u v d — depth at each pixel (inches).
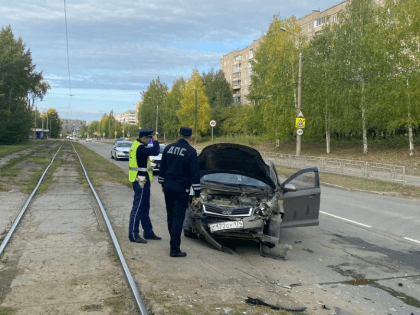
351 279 194.2
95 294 153.5
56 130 6230.3
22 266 183.2
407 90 1018.7
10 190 416.5
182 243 240.7
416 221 356.8
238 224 220.2
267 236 229.1
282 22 1694.1
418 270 212.8
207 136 2839.6
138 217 233.3
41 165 759.7
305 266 212.8
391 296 173.8
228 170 271.4
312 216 264.5
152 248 222.5
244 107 2436.0
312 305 158.9
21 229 254.2
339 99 1221.1
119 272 179.2
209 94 3612.2
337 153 1285.7
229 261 211.5
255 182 271.9
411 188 596.1
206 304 149.7
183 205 209.5
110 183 514.3
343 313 153.1
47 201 358.6
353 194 541.6
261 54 1769.2
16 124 1849.2
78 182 508.7
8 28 2137.1
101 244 224.1
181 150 209.3
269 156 1106.1
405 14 1034.7
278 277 191.9
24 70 1963.6
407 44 1035.9
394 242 275.4
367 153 1173.7
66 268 181.9
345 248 254.2
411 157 1010.7
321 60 1390.3
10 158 914.7
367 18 1192.2
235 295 161.5
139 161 234.2
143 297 151.8
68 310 138.2
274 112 1489.9
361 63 1138.0
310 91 1376.7
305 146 1568.7
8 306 139.5
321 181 668.1
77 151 1482.5
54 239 231.8
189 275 181.2
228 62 4028.1
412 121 1017.5
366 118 1144.8
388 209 421.1
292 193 258.5
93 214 305.9
